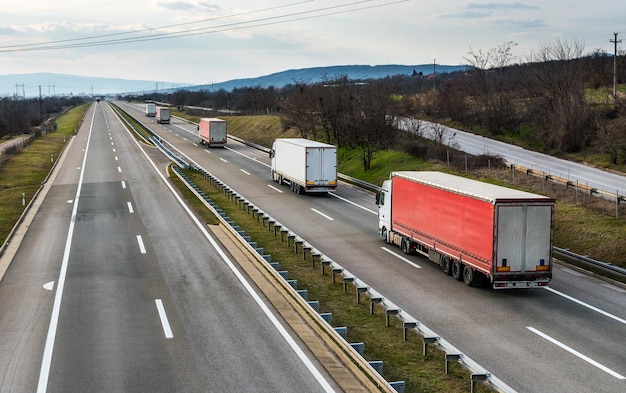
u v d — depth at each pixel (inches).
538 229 795.4
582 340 650.2
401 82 6077.8
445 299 796.0
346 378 539.5
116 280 863.7
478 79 3164.4
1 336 645.9
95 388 517.0
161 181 1859.0
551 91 2522.1
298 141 1803.6
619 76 3223.4
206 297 784.9
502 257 791.1
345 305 773.3
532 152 2176.4
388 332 674.2
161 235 1157.1
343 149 2529.5
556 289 853.8
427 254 986.7
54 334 650.8
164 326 675.4
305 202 1584.6
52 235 1163.9
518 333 670.5
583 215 1219.2
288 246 1098.7
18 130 4389.8
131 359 581.3
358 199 1643.7
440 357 603.5
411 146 2121.1
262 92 5290.4
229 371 553.6
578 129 2114.9
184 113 5684.1
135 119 4931.1
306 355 593.6
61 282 854.5
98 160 2404.0
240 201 1488.7
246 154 2741.1
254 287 830.5
